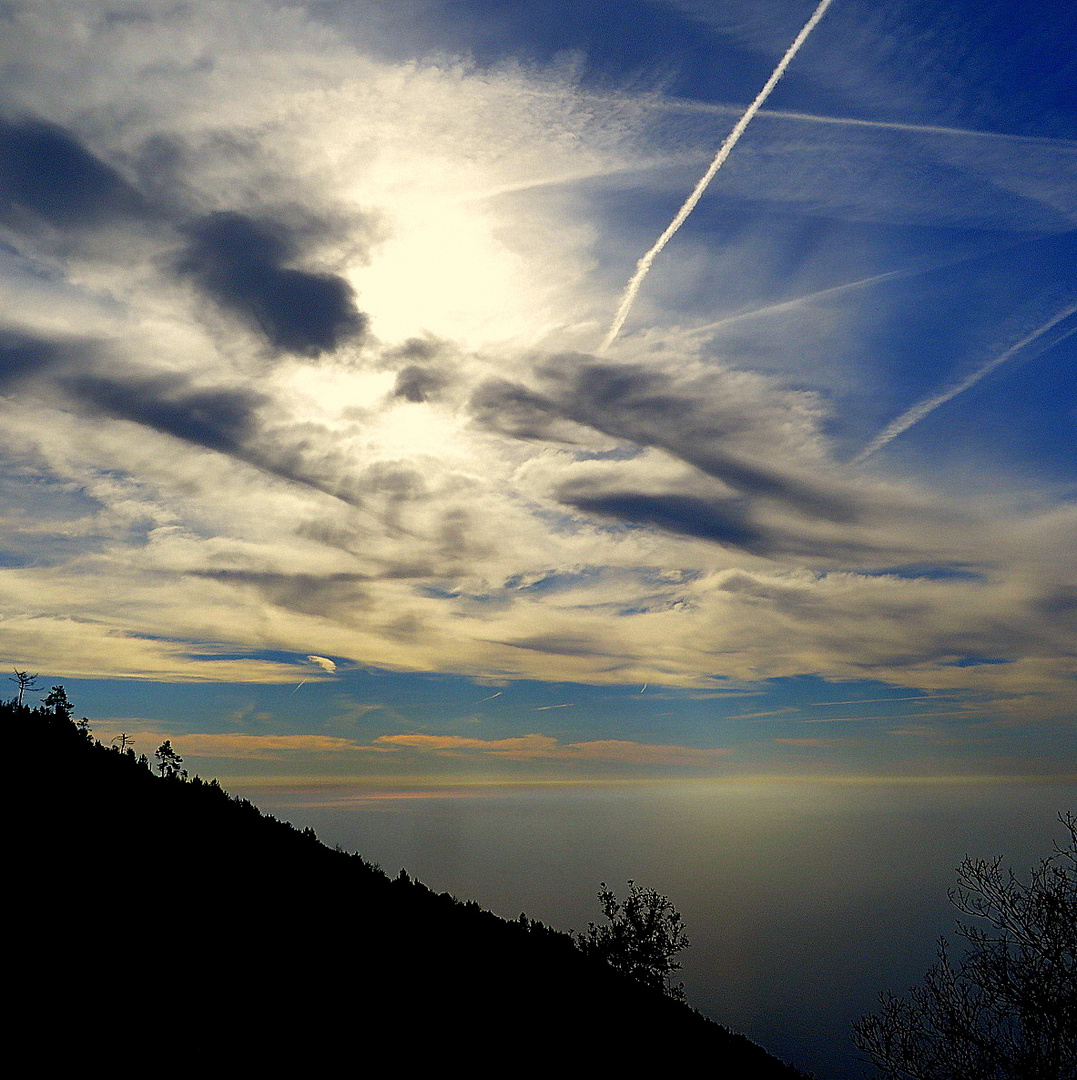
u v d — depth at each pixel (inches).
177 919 1267.2
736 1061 1551.4
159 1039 866.1
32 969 944.9
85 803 1744.6
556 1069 1134.4
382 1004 1185.4
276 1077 853.2
